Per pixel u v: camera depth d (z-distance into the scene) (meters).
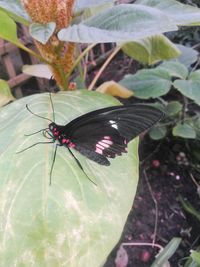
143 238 0.16
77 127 0.09
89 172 0.09
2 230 0.08
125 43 0.15
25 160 0.09
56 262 0.08
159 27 0.08
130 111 0.09
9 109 0.11
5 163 0.09
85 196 0.08
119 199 0.09
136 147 0.10
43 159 0.09
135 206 0.17
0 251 0.08
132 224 0.16
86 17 0.13
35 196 0.08
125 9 0.09
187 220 0.17
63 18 0.10
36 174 0.09
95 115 0.09
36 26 0.09
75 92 0.11
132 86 0.17
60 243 0.08
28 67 0.16
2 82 0.13
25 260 0.08
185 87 0.16
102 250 0.08
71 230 0.08
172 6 0.11
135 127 0.09
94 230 0.08
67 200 0.08
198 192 0.17
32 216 0.08
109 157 0.09
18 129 0.10
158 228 0.16
